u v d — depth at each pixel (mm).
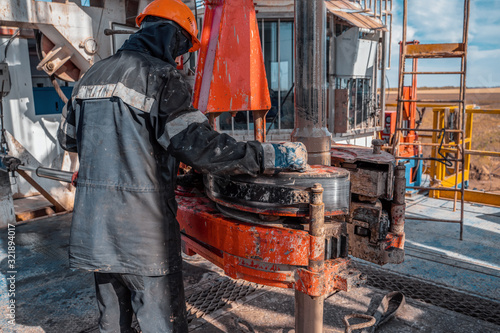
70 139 1836
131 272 1535
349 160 1961
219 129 5996
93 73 1633
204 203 2113
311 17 1796
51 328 2561
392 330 2451
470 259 3525
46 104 5906
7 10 3398
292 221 1745
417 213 4887
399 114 4520
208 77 2133
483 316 2609
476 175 9242
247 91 2178
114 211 1519
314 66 1835
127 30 4109
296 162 1536
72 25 3809
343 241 1670
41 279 3291
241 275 1782
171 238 1600
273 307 2746
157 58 1566
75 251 1576
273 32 5746
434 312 2643
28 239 4254
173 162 1621
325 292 1581
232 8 2096
